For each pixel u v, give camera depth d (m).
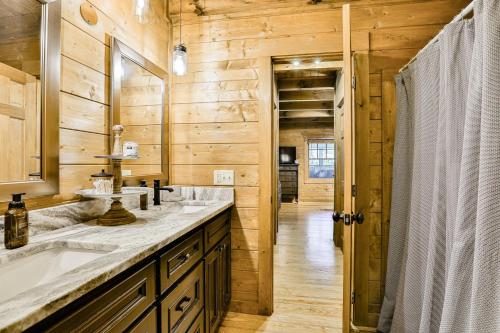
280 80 4.24
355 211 1.96
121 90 1.66
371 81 1.99
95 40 1.48
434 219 1.39
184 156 2.25
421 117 1.60
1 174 1.02
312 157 8.45
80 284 0.67
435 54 1.49
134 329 0.92
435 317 1.39
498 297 0.96
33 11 1.14
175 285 1.23
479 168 1.03
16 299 0.60
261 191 2.13
